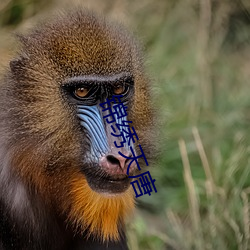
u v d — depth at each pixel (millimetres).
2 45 29688
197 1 37812
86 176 19781
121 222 20891
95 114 19828
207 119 31562
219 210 25672
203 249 25031
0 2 36781
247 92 33656
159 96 22141
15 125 19906
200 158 29297
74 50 19812
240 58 36906
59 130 19781
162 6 37688
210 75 34438
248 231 24453
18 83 19922
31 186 20250
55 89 19719
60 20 20688
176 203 28016
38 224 20422
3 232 20297
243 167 27359
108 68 19781
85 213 19938
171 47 36500
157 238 26312
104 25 20609
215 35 36969
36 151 19859
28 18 36156
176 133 30188
